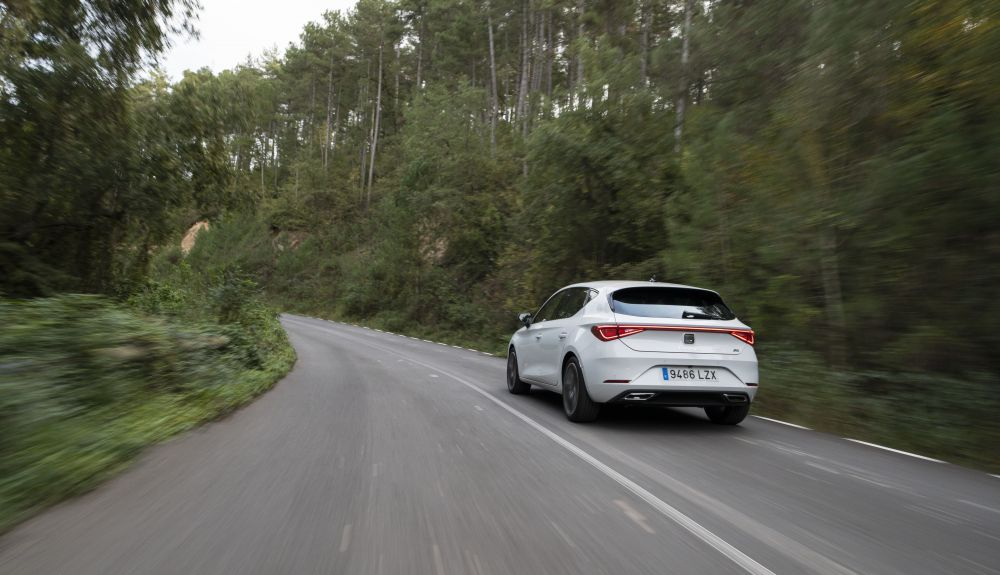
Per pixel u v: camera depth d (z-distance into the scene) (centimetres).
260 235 5912
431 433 627
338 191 5825
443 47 4812
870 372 806
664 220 1536
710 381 648
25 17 1250
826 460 534
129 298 1722
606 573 291
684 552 319
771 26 1166
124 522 356
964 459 562
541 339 831
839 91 861
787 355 920
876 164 803
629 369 639
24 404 492
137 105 1594
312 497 407
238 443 577
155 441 578
